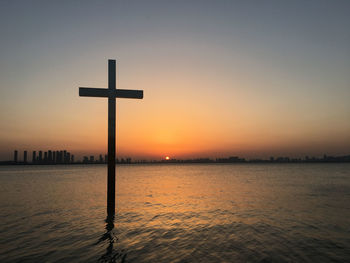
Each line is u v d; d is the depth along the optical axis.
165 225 10.03
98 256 6.72
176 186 28.33
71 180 40.88
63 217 11.49
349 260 6.37
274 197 18.33
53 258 6.58
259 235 8.58
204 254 6.84
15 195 19.94
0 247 7.44
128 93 11.46
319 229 9.29
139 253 6.94
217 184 30.91
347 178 42.62
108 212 11.38
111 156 11.29
